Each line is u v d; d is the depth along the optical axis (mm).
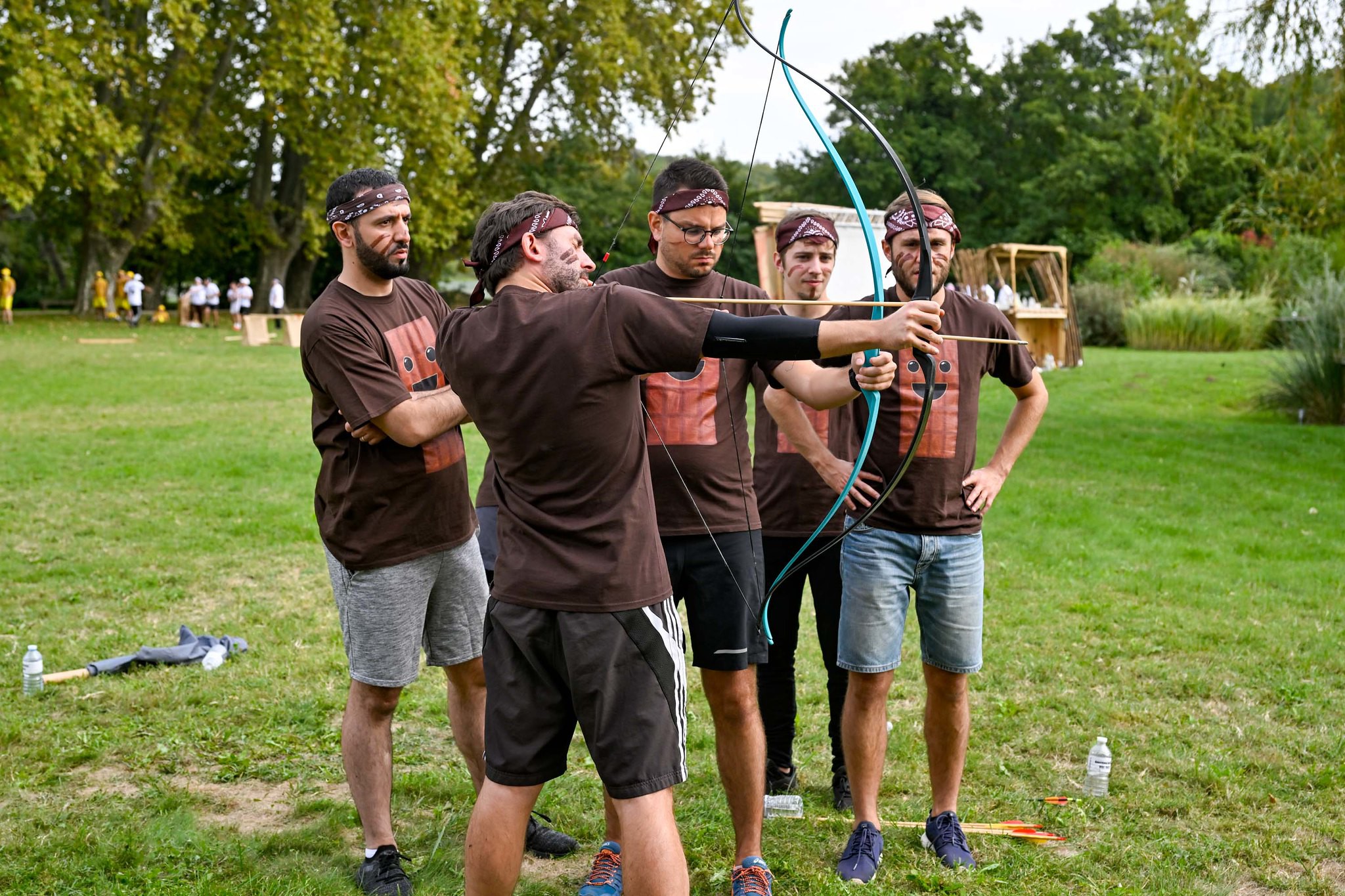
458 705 3385
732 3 2717
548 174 40812
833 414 3588
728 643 2982
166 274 40219
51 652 4973
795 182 46531
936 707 3270
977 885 3076
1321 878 3141
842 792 3641
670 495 3002
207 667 4770
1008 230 43250
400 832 3449
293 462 9891
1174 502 8836
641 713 2373
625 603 2357
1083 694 4598
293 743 4051
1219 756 3969
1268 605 5988
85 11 22797
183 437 11094
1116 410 14828
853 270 10625
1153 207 38875
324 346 2977
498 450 2436
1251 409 14789
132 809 3500
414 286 3307
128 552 6777
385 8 24750
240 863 3186
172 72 26000
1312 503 8844
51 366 17062
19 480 8773
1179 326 23594
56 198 33281
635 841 2342
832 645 3646
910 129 44219
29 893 2986
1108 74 42938
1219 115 13578
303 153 27266
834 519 3592
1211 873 3168
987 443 11820
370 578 3111
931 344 2135
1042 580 6441
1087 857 3248
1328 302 13984
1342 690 4680
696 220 3020
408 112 25594
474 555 3301
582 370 2271
